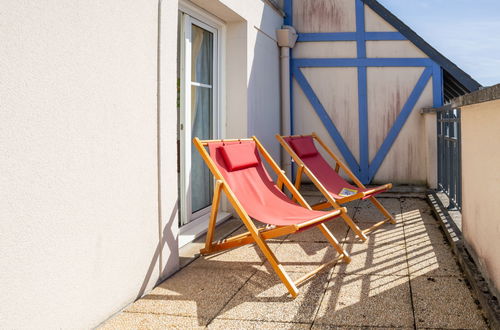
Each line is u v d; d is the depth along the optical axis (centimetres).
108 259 228
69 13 199
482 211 254
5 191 165
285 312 233
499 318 196
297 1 689
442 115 551
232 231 418
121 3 240
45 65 185
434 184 628
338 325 215
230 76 491
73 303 201
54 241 189
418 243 360
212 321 224
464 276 276
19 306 171
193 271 305
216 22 471
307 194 628
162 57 284
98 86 220
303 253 343
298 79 692
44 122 184
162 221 284
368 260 320
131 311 238
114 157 234
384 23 669
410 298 245
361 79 676
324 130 689
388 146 671
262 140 552
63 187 195
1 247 163
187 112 418
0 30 163
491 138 233
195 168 449
